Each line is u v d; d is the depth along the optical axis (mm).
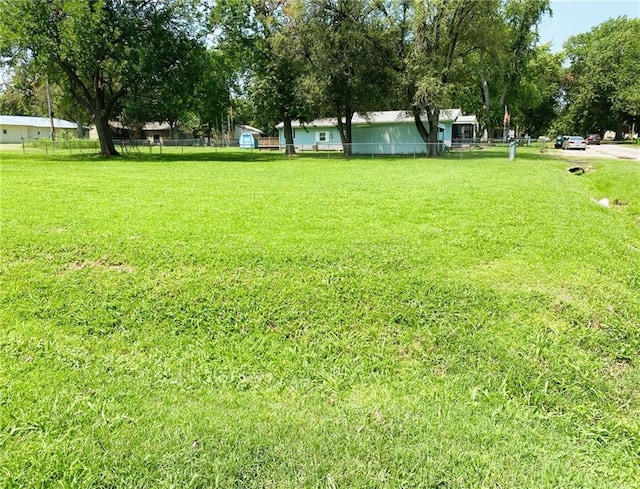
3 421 2602
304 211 7453
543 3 32688
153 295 4199
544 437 2664
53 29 20766
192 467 2312
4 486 2154
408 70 22797
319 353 3492
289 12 23938
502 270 4824
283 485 2219
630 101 43469
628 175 12977
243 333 3729
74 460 2330
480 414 2855
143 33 22484
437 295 4238
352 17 22906
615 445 2613
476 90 42969
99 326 3740
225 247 5285
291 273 4664
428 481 2268
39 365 3213
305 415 2787
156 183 11062
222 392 3018
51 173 13477
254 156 26469
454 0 21594
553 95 54188
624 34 45938
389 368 3326
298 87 24703
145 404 2842
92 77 23969
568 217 7266
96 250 5152
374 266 4844
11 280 4406
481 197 8906
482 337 3648
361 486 2221
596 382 3172
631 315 4043
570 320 3926
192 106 24547
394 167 17234
